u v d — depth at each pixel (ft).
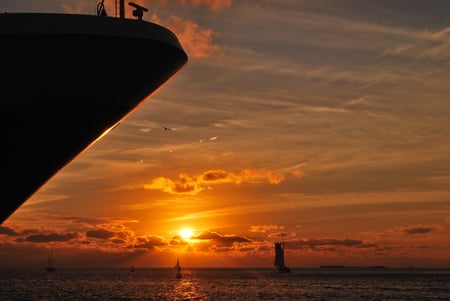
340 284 402.93
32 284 412.98
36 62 50.93
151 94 60.54
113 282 451.12
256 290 328.08
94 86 54.03
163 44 53.62
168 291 320.91
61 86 52.95
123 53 52.42
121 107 57.52
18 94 52.60
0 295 289.33
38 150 59.62
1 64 50.52
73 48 50.65
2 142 57.41
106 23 50.96
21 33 48.80
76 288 354.54
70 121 56.49
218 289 340.80
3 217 76.38
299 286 375.45
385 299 258.16
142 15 54.60
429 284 400.26
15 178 64.08
